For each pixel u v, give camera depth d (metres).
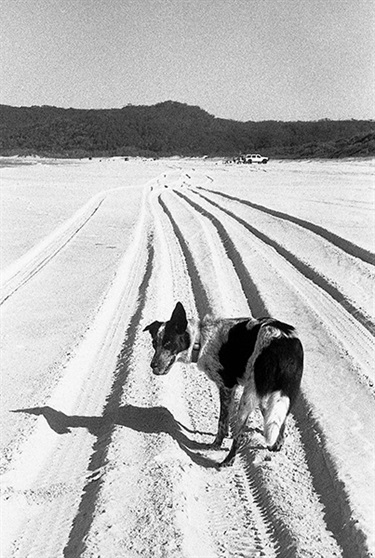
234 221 26.91
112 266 17.78
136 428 7.52
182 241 22.59
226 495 6.21
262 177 60.25
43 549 5.34
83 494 6.18
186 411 8.24
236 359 6.71
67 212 31.25
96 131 190.50
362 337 10.85
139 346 10.52
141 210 33.12
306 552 5.08
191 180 60.19
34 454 7.00
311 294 13.98
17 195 39.88
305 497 6.01
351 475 6.14
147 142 179.38
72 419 8.03
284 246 19.66
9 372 9.60
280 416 6.02
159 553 5.09
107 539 5.30
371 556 4.88
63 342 10.98
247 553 5.24
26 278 16.58
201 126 188.50
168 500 5.83
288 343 6.22
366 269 15.80
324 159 93.62
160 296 14.02
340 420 7.46
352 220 24.75
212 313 12.51
